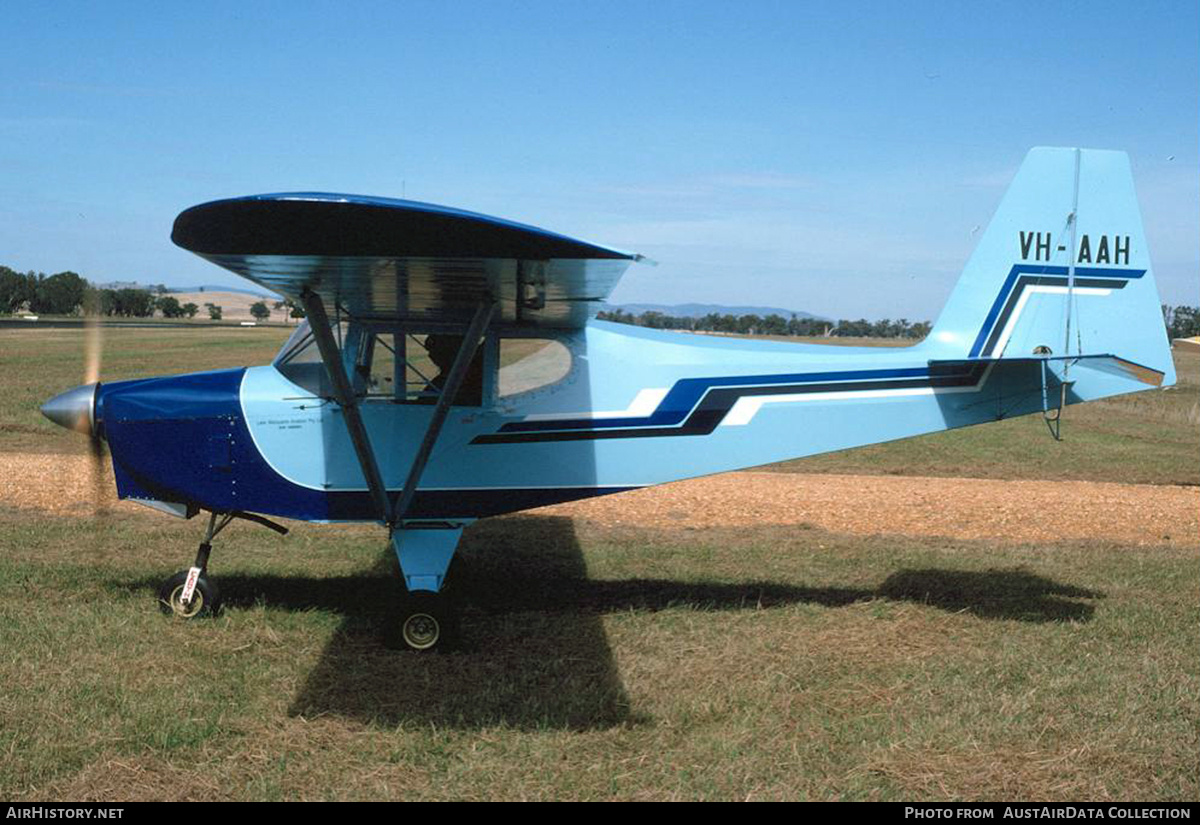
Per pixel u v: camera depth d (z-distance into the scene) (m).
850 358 6.16
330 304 5.21
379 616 5.90
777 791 3.76
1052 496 10.70
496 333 5.79
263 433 5.71
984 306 6.29
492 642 5.49
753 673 5.03
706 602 6.44
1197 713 4.54
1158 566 7.52
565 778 3.85
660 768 3.94
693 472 6.07
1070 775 3.93
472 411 5.79
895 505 10.03
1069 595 6.67
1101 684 4.89
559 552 7.88
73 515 8.66
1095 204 6.23
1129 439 18.12
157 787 3.68
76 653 5.00
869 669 5.13
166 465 5.71
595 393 5.94
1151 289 6.23
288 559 7.29
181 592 5.70
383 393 5.70
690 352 6.08
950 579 7.10
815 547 8.14
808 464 14.58
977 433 18.91
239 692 4.60
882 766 3.97
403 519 5.76
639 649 5.41
